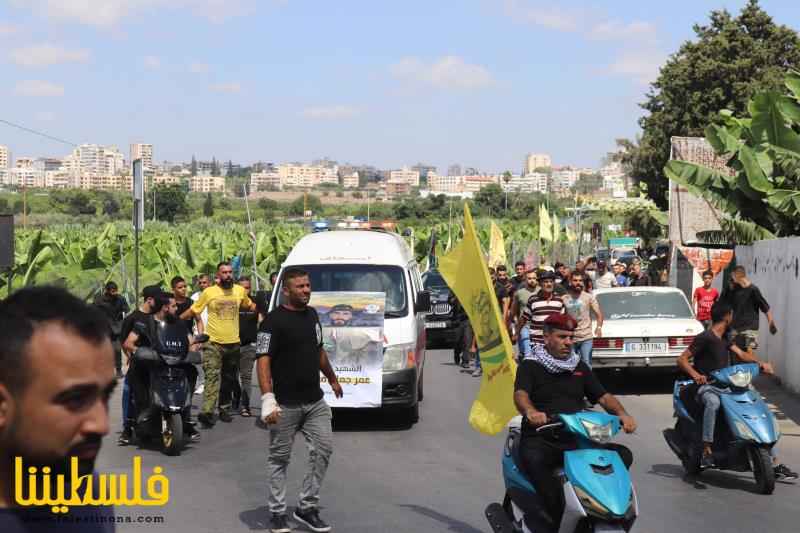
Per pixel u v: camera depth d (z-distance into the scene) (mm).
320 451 7352
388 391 12039
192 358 10500
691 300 24750
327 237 13953
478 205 110625
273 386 7332
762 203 20281
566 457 5691
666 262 28422
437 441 11172
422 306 12742
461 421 12562
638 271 24328
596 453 5664
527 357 6199
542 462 5922
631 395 14922
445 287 23969
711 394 8742
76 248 34906
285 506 7340
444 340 23656
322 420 7387
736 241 21562
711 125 19812
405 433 11695
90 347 1778
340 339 12039
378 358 12039
